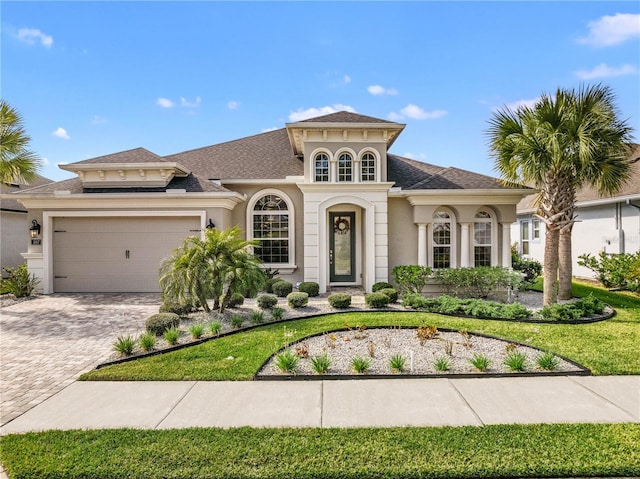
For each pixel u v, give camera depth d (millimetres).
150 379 5883
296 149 16250
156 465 3654
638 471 3545
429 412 4781
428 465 3637
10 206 19281
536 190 13461
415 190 13555
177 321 8406
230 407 4945
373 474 3533
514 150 10594
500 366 6293
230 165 16531
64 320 9922
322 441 4070
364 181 13859
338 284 15109
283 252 15109
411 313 10016
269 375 5934
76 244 14062
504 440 4066
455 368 6223
